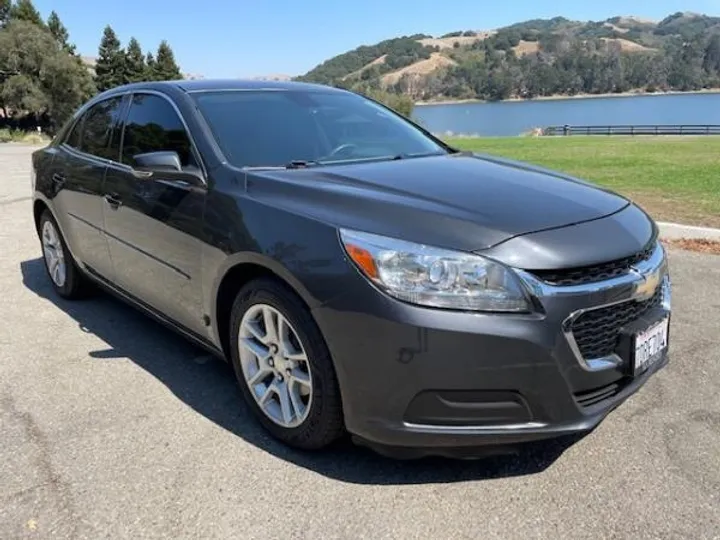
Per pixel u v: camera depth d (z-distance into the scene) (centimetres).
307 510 251
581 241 255
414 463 282
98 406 339
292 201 284
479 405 241
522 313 237
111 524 245
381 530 239
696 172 1309
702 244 662
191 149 343
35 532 241
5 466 284
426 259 239
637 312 276
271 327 291
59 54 5300
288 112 383
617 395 270
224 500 258
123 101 431
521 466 279
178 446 299
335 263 252
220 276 306
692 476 270
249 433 309
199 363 393
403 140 405
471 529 239
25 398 349
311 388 271
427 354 236
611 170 1399
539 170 355
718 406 330
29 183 1334
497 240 245
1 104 5203
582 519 244
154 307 387
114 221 400
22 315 484
